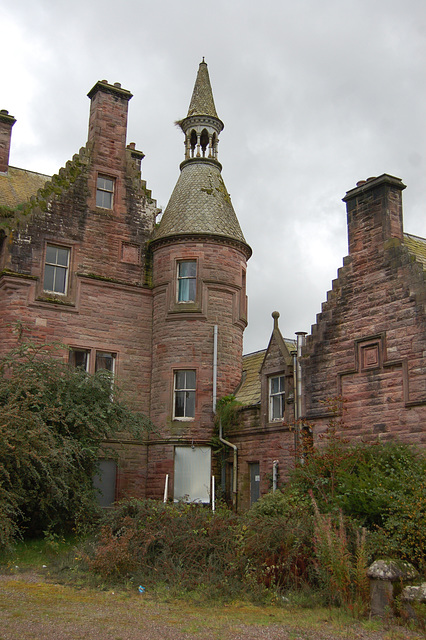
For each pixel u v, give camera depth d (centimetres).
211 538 1364
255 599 1191
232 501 2195
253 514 1516
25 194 2666
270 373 2136
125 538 1369
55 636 878
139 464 2372
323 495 1491
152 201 2650
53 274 2367
